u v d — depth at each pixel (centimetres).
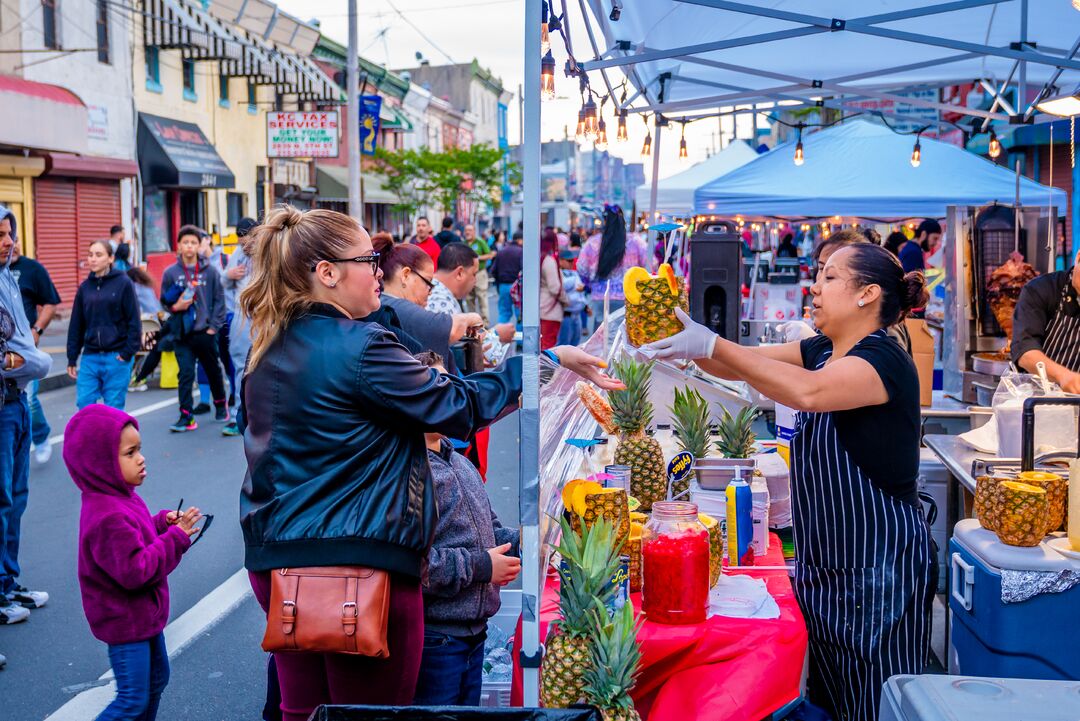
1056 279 573
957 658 360
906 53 704
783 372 300
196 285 1057
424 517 254
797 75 781
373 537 243
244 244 265
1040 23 626
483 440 610
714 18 591
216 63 2884
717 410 536
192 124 2742
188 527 387
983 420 525
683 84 802
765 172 1220
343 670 253
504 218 6781
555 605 309
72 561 637
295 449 246
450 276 597
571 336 1460
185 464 905
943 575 541
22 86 1864
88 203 2253
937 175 1173
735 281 640
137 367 1357
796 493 338
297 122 2788
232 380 1123
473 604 310
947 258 714
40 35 2069
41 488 809
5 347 511
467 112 7112
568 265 1611
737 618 308
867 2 582
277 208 261
